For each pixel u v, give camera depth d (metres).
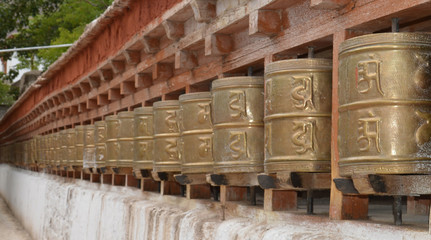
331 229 4.28
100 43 10.25
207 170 5.93
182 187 7.32
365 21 4.04
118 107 10.52
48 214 15.86
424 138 3.58
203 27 6.20
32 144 20.14
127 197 9.02
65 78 13.74
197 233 5.96
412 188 3.65
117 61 9.34
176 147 6.95
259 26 5.05
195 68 6.94
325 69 4.44
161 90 8.12
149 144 7.84
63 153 13.77
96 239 10.27
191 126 6.01
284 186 4.60
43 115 17.69
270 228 4.81
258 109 5.24
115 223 9.06
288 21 5.02
